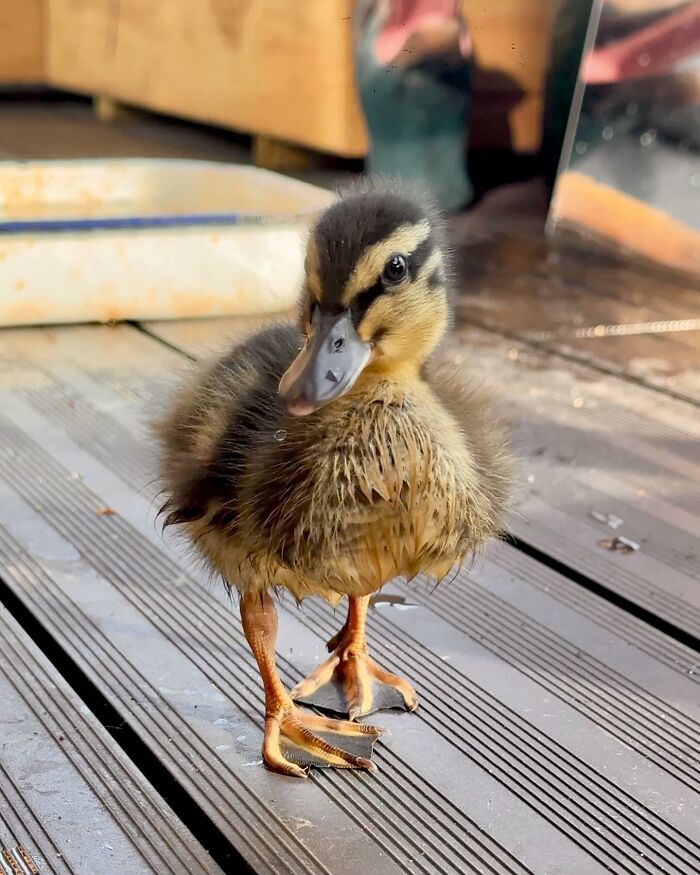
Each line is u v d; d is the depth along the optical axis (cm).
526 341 63
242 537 27
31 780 27
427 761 28
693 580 38
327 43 88
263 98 97
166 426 31
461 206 83
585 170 82
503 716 30
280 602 35
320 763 28
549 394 55
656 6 77
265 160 99
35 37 137
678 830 26
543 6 77
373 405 27
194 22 105
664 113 77
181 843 25
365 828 26
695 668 33
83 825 25
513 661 33
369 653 33
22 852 24
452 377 31
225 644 33
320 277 26
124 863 24
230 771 27
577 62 80
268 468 27
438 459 27
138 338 60
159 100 114
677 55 76
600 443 49
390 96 80
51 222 59
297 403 25
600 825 26
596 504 44
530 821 26
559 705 31
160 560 38
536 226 86
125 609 35
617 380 57
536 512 43
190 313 62
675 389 56
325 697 30
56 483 43
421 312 27
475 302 70
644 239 80
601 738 29
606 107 79
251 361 31
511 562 39
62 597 35
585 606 36
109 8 121
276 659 32
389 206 27
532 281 75
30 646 32
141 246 61
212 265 62
